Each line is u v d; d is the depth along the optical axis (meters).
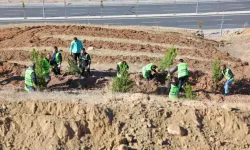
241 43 32.31
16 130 13.34
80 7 58.69
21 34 30.42
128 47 26.86
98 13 56.12
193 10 57.41
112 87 17.66
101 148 12.96
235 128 13.95
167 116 14.06
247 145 13.52
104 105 14.20
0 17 54.28
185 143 13.29
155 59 24.89
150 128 13.53
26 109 14.02
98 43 27.33
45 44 26.94
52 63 20.20
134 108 14.19
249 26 50.88
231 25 51.38
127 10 57.38
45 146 12.91
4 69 21.12
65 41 27.58
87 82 19.70
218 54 27.39
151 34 31.27
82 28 31.44
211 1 61.22
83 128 13.40
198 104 15.07
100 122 13.49
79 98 15.02
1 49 26.38
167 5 59.53
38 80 17.61
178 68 18.64
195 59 25.58
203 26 50.88
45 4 59.66
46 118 13.44
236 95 19.28
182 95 17.56
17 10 57.25
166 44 28.77
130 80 17.70
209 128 13.91
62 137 13.07
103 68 22.70
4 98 14.77
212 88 20.17
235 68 24.06
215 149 13.24
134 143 13.05
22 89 17.78
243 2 60.72
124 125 13.55
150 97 15.90
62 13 56.16
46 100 14.45
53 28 31.45
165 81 19.59
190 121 13.93
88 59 20.53
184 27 50.69
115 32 30.73
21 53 25.22
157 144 13.12
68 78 19.95
